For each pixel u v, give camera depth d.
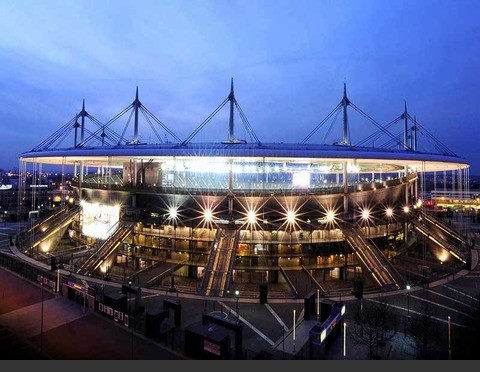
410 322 41.41
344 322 41.47
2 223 125.56
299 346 36.81
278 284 64.81
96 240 82.19
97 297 44.69
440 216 147.88
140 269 69.88
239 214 71.00
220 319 36.69
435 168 106.56
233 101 80.06
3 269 61.84
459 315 43.34
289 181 103.81
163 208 75.50
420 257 83.94
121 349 35.28
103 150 74.25
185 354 34.44
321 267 67.19
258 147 69.69
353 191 75.88
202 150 67.44
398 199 90.94
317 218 71.75
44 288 52.69
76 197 102.19
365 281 65.25
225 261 60.25
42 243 83.94
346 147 76.50
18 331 39.19
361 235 68.75
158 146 76.06
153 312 38.66
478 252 83.44
